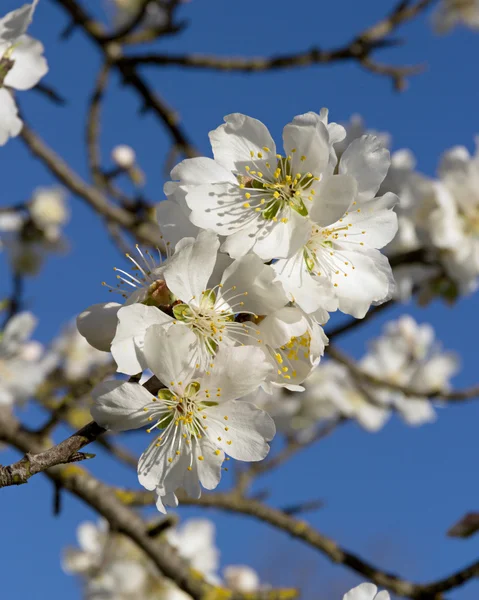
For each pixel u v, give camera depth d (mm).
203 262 534
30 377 892
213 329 535
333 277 549
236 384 534
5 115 627
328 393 1221
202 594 687
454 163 915
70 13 934
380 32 963
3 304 789
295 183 544
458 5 1227
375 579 706
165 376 532
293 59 958
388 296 550
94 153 983
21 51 642
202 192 543
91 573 1006
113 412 531
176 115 980
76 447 525
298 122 544
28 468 519
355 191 540
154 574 994
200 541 994
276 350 542
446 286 946
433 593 683
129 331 530
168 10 944
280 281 534
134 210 980
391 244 951
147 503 709
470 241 906
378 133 1024
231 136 550
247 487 788
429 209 927
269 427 538
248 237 540
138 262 558
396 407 1256
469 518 616
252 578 1125
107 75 961
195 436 538
